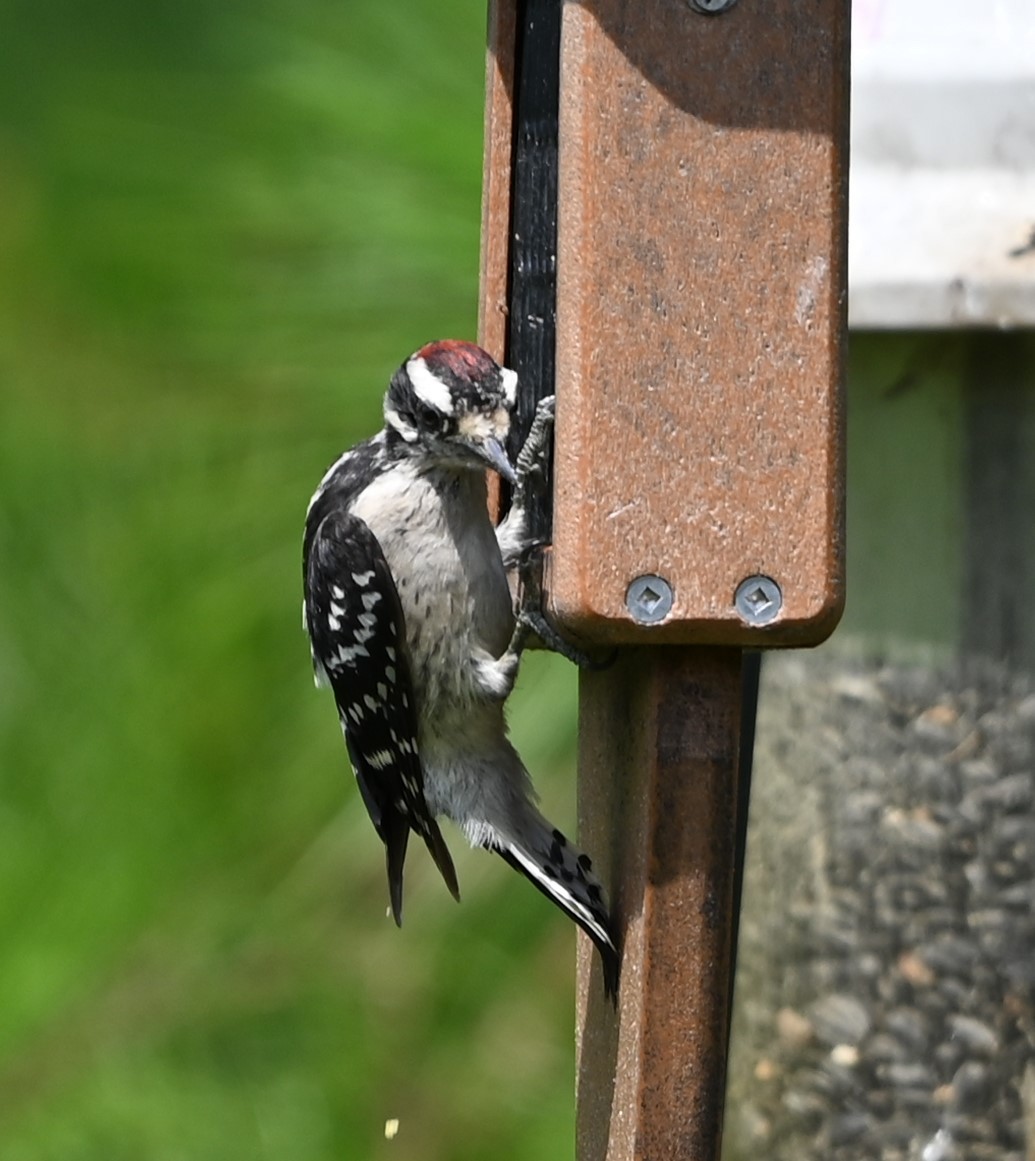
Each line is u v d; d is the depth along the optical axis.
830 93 8.41
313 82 11.16
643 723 8.69
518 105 10.18
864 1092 9.84
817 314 8.41
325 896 11.78
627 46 8.41
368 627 10.03
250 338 11.20
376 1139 11.71
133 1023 11.78
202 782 11.79
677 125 8.41
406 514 10.03
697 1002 8.53
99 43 12.42
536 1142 11.65
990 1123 9.74
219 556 11.69
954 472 9.73
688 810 8.52
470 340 10.91
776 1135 9.97
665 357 8.40
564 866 9.80
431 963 11.80
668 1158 8.57
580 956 10.12
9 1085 11.62
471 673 10.00
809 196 8.41
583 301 8.41
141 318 12.07
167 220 11.65
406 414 10.01
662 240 8.41
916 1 9.57
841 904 9.88
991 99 9.35
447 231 10.91
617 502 8.38
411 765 10.06
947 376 9.70
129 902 11.77
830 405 8.40
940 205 9.34
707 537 8.39
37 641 12.08
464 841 11.62
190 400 11.62
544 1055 11.79
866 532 9.81
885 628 9.83
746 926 9.99
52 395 12.39
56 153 12.47
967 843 9.76
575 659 9.41
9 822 11.89
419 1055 11.80
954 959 9.77
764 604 8.39
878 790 9.85
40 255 12.46
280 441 11.49
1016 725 9.73
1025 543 9.70
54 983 11.70
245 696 11.75
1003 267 9.17
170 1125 11.58
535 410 10.23
